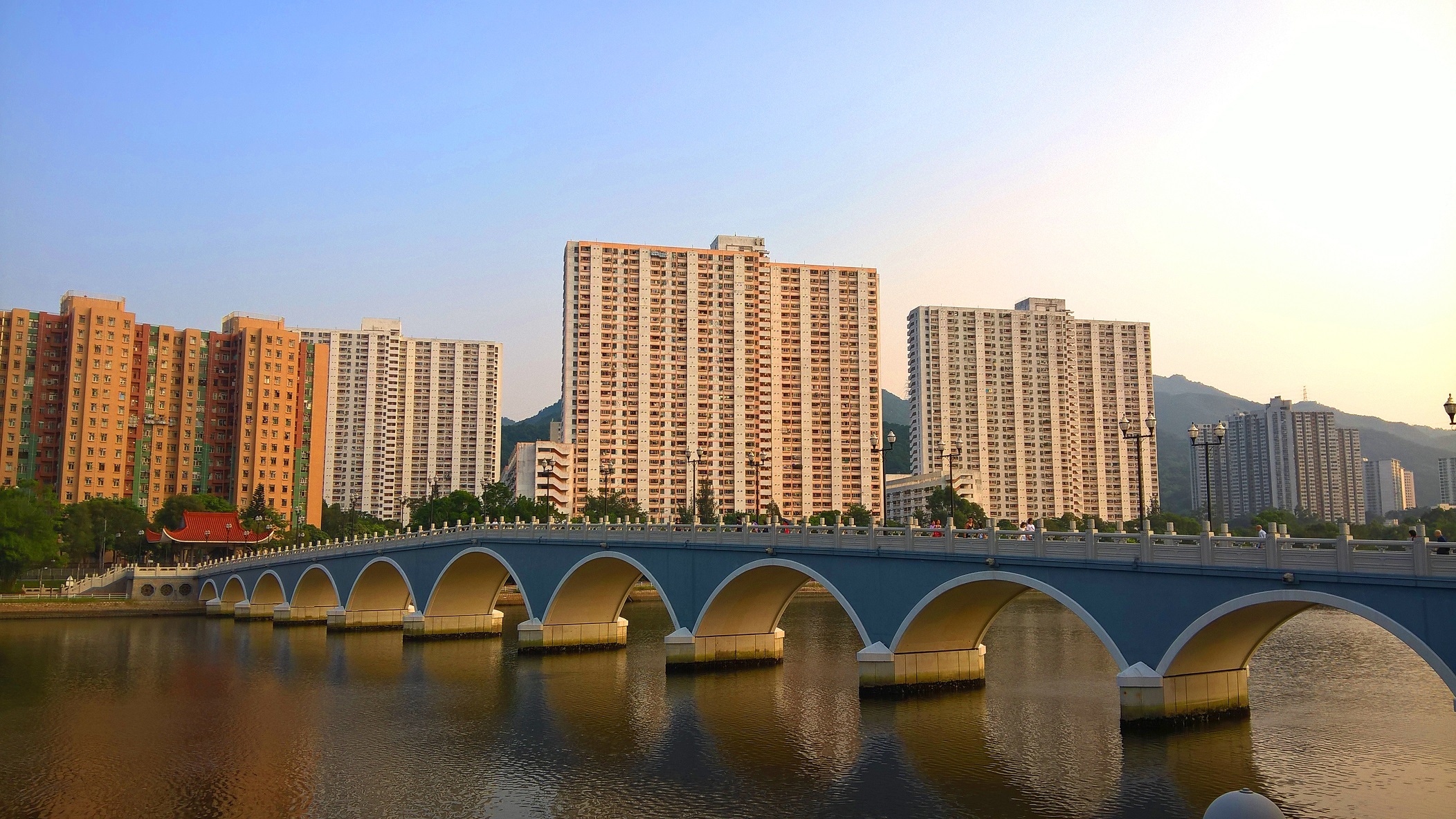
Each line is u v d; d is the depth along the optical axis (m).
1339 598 37.44
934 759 44.72
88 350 179.38
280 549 151.88
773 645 73.06
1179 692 45.88
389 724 55.94
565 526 80.31
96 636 107.38
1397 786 39.03
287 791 42.47
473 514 166.62
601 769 45.12
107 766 46.94
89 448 177.62
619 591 83.38
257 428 195.75
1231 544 41.28
